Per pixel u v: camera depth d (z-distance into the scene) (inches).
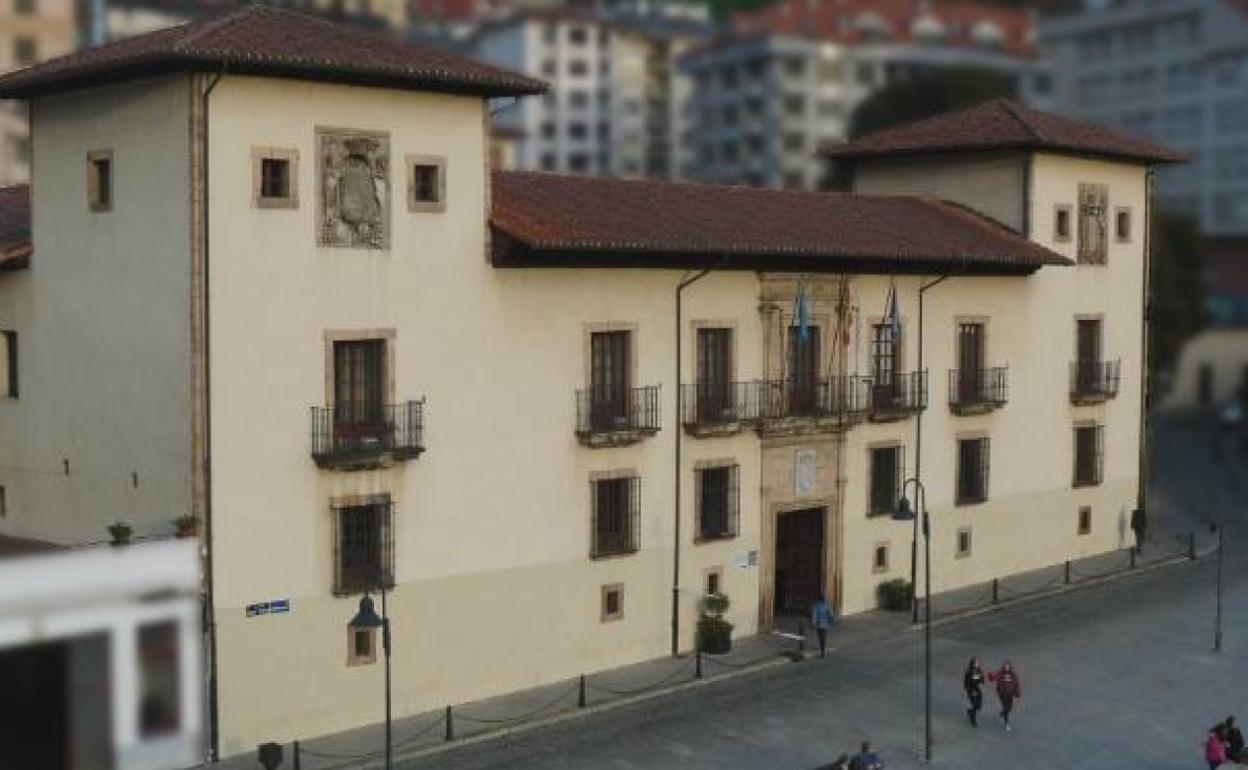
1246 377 4239.7
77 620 786.2
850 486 1683.1
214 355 1173.7
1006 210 1920.5
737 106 5059.1
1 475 1390.3
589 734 1289.4
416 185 1286.9
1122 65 5216.5
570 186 1530.5
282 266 1205.7
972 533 1846.7
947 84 3518.7
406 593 1295.5
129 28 4315.9
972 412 1817.2
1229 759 1223.5
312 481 1232.8
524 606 1384.1
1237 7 4874.5
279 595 1217.4
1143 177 2098.9
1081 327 2007.9
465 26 6382.9
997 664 1533.0
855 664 1519.4
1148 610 1769.2
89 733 780.0
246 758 1190.3
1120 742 1309.1
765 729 1314.0
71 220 1274.6
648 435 1457.9
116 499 1251.8
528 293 1369.3
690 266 1489.9
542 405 1387.8
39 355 1325.0
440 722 1290.6
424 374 1298.0
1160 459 3221.0
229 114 1170.0
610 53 5812.0
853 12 5290.4
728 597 1556.3
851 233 1667.1
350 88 1234.6
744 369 1557.6
